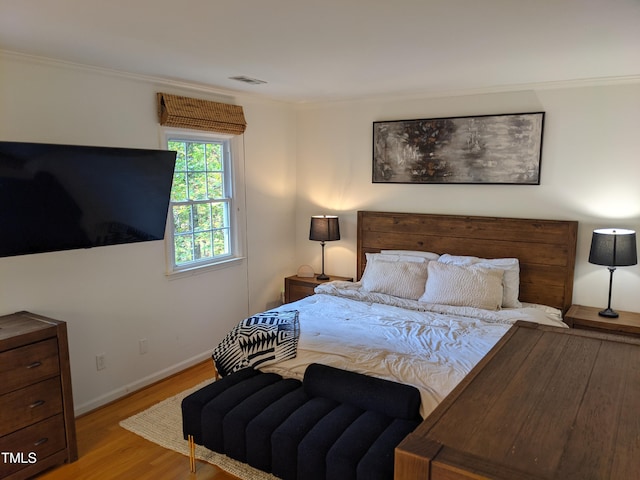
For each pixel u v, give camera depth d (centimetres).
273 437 207
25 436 243
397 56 273
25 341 240
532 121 367
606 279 355
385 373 240
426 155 416
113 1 184
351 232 467
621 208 347
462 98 395
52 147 246
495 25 216
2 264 269
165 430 297
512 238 381
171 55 271
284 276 494
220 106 392
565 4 187
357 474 182
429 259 406
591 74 327
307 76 333
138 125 335
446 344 271
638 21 209
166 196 323
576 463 99
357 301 374
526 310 335
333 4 189
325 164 474
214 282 413
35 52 263
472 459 100
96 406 326
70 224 276
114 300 332
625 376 143
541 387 136
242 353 284
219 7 192
